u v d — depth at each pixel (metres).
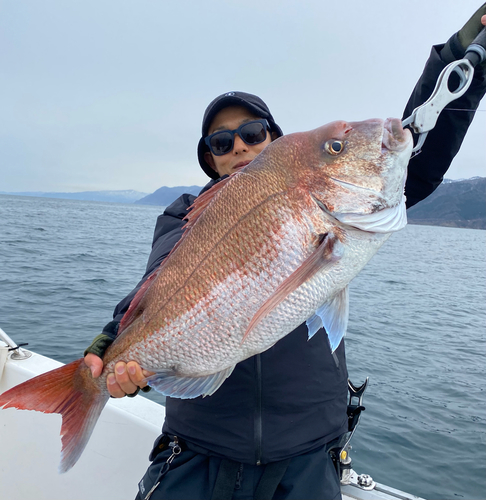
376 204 1.69
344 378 2.03
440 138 2.20
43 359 3.28
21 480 2.77
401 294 14.42
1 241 21.27
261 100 2.62
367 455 4.10
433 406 5.29
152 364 1.76
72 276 12.80
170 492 1.77
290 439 1.77
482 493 3.59
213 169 2.96
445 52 2.07
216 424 1.82
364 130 1.71
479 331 9.62
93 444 2.74
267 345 1.65
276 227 1.67
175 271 1.77
